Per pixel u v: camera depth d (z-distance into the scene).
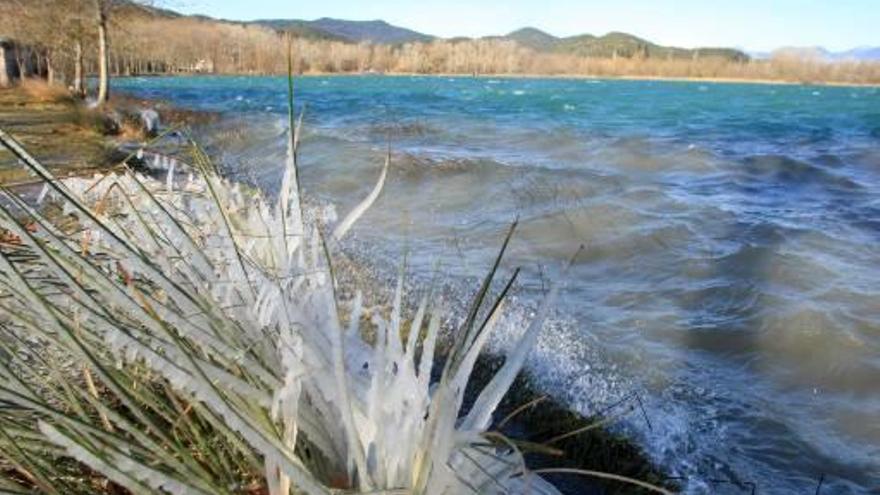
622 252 8.74
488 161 14.68
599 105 47.09
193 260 2.71
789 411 4.94
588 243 9.11
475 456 2.00
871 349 5.87
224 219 2.86
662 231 9.61
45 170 2.44
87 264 1.98
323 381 1.96
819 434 4.66
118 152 13.41
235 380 1.93
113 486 2.00
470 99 52.22
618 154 18.03
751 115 38.56
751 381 5.38
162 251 2.59
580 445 4.19
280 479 1.82
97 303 1.89
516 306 6.50
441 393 1.78
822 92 86.81
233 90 64.06
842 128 29.33
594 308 6.79
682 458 4.21
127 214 3.37
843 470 4.29
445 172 13.84
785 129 28.44
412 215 10.63
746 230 9.73
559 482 3.85
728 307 6.86
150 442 1.76
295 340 2.16
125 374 2.18
